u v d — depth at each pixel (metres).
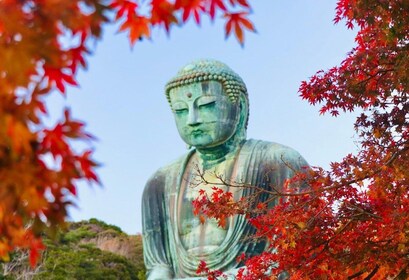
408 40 12.70
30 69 5.84
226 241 14.87
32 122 5.95
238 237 14.88
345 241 12.55
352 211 12.64
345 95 13.13
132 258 44.81
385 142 13.13
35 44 5.83
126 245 46.38
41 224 6.38
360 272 12.49
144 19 6.47
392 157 12.47
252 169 15.24
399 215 12.02
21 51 5.78
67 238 43.62
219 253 14.84
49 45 5.87
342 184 12.56
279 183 15.02
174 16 6.48
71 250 40.41
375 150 12.98
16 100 5.91
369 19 12.57
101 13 6.08
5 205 6.02
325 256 12.51
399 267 12.40
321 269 12.30
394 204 12.59
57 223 6.32
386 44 12.85
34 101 5.91
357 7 12.52
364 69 12.98
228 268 14.80
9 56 5.75
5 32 5.84
